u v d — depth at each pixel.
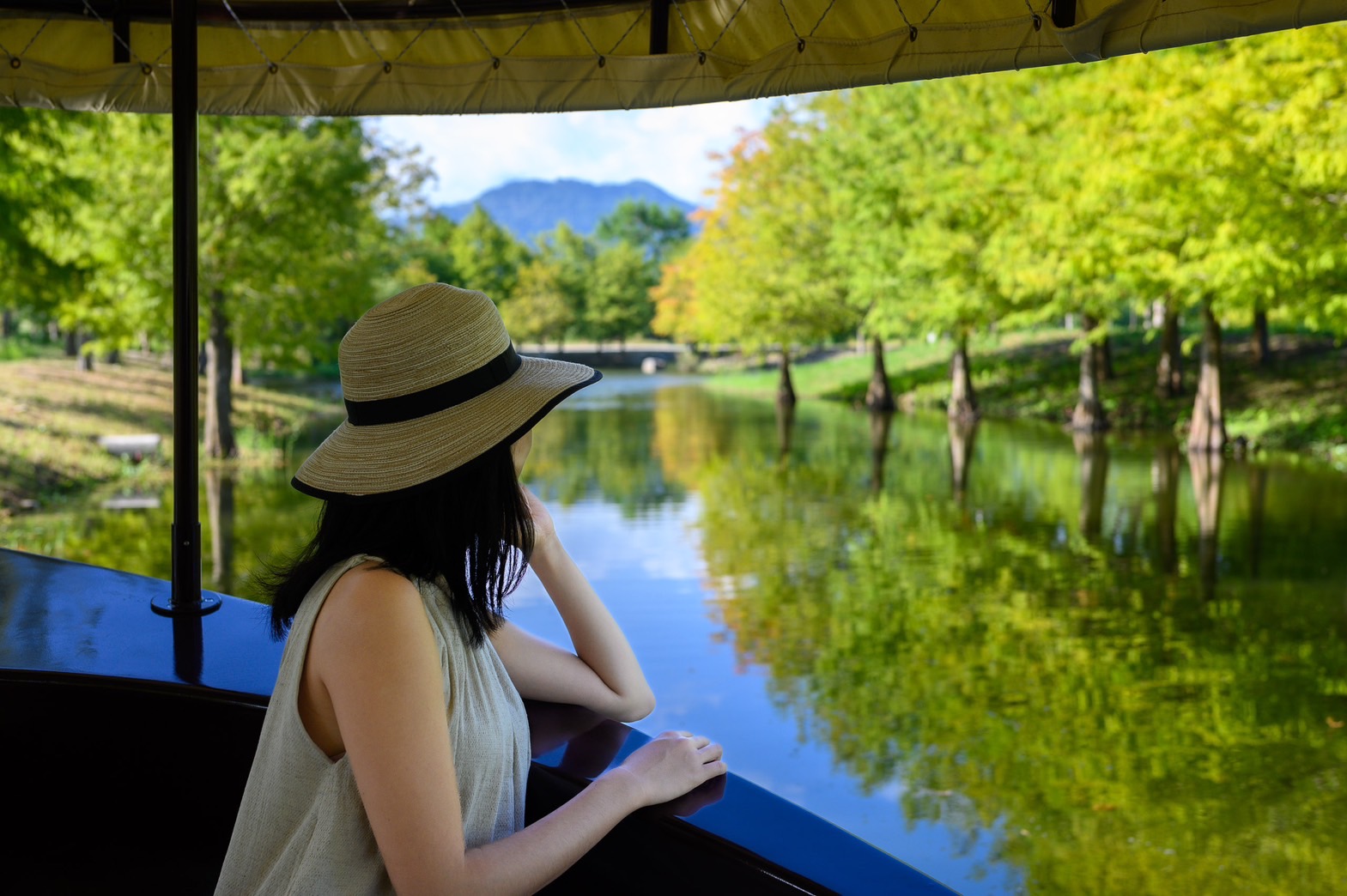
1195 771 6.79
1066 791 6.51
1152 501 16.53
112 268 19.97
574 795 1.54
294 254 21.36
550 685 1.74
